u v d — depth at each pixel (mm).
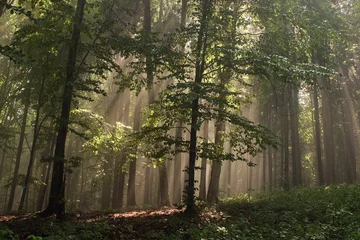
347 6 23703
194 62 13438
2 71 27281
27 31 12805
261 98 27438
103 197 26422
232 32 13664
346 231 7953
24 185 16797
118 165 19453
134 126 22250
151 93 18812
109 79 29312
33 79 20250
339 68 25859
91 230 9461
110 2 14633
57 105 18562
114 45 12805
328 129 28969
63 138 12484
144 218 12578
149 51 12805
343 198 13273
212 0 13523
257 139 12758
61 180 12273
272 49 13969
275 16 14547
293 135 27219
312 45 14945
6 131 25859
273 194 22047
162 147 13977
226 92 11562
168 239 9031
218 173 17891
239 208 15250
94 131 17000
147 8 20422
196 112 12234
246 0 14828
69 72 12547
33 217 12133
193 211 12234
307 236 8172
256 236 8648
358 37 22453
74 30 12844
